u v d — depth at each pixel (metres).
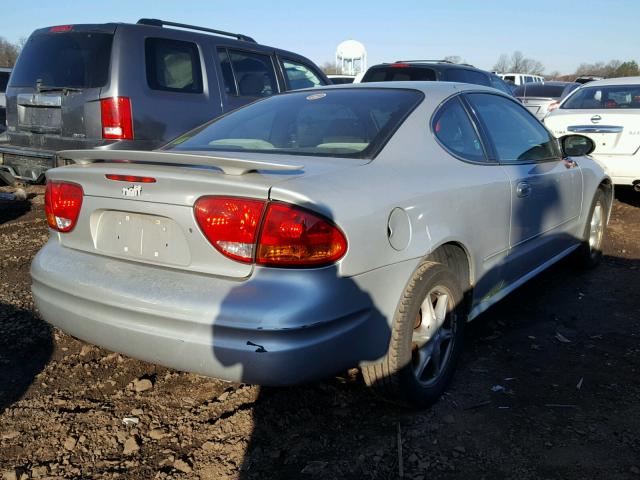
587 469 2.48
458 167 3.14
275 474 2.45
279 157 2.80
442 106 3.31
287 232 2.24
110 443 2.65
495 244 3.40
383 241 2.49
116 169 2.57
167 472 2.46
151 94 5.75
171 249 2.45
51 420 2.81
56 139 5.93
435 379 2.94
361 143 2.91
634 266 5.31
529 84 15.27
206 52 6.36
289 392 3.02
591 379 3.24
